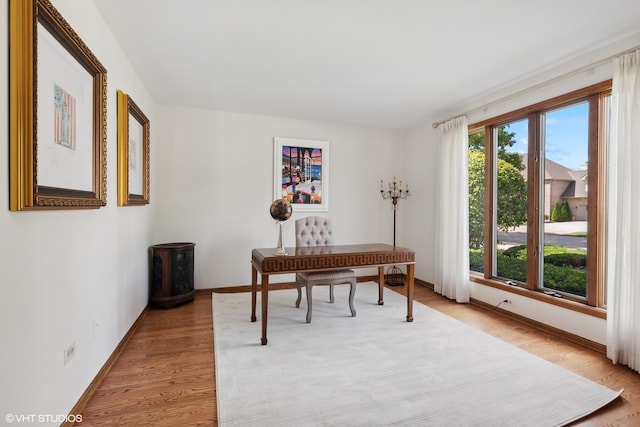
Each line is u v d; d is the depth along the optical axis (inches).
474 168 153.3
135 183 111.9
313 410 67.3
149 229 136.9
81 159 66.4
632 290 85.7
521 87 123.4
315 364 87.5
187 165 157.1
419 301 149.9
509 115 129.3
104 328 81.3
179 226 156.3
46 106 53.2
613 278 90.1
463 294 146.4
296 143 175.8
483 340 104.3
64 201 56.6
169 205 154.3
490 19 82.0
